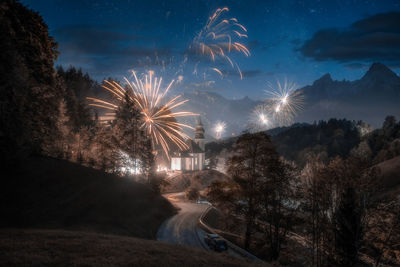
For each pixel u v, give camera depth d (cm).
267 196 2462
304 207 2519
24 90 3462
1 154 3073
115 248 1491
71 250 1347
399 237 2202
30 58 4156
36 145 3962
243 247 2642
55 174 3506
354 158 2428
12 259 1105
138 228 3045
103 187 3747
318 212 2467
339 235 2081
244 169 2542
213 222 4169
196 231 3341
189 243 2798
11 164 3156
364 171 2331
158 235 3109
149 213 3788
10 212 2377
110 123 8294
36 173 3347
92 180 3825
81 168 4141
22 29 3994
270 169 2389
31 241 1459
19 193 2764
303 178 3017
